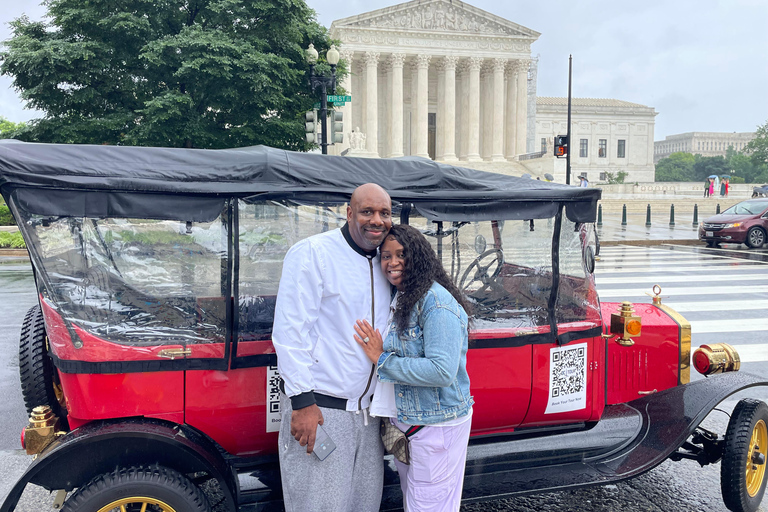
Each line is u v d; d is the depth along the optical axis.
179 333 2.60
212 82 19.02
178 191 2.49
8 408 5.26
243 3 20.59
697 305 9.73
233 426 2.73
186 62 18.03
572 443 3.26
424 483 2.36
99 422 2.51
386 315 2.39
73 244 2.48
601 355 3.44
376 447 2.47
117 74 20.28
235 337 2.62
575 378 3.31
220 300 2.63
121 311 2.54
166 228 2.57
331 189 2.71
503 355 3.10
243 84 18.95
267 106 20.19
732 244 19.89
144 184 2.44
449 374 2.17
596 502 3.54
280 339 2.22
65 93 19.66
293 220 2.74
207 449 2.51
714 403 3.27
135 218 2.47
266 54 19.30
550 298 3.17
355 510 2.50
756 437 3.50
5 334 7.89
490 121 55.69
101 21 18.59
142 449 2.47
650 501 3.56
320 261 2.27
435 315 2.21
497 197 2.94
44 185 2.35
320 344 2.32
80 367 2.45
